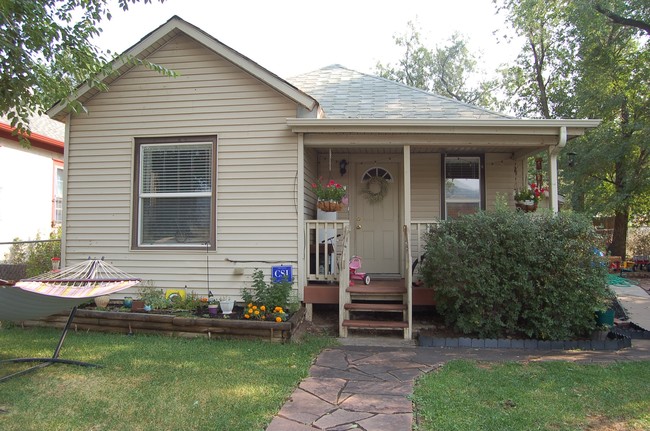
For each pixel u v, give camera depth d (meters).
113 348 5.50
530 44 22.20
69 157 7.71
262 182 7.23
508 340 6.02
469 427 3.37
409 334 6.33
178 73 7.24
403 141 7.10
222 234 7.27
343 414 3.62
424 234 6.91
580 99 17.11
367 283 7.37
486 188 8.97
